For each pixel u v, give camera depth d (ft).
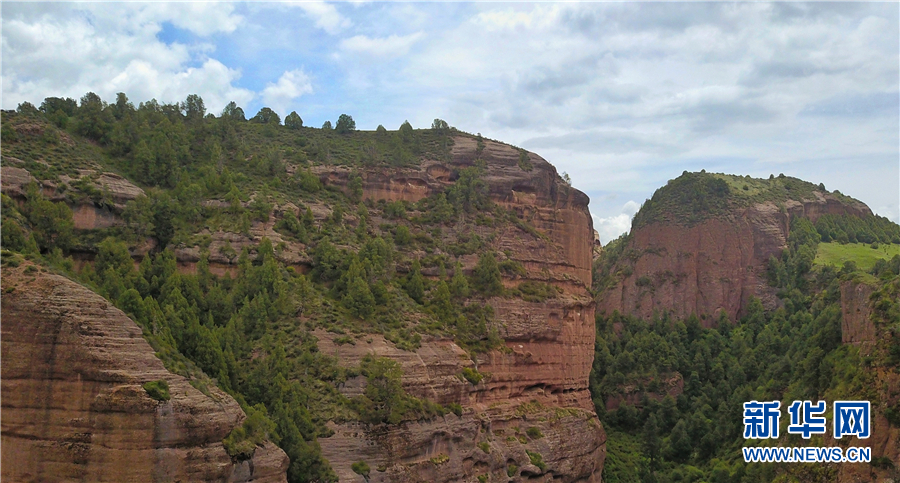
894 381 289.94
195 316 278.67
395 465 274.57
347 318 314.55
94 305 210.38
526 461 355.36
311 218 370.12
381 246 372.79
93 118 380.78
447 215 429.79
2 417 201.26
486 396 365.61
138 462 196.75
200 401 210.38
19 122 344.28
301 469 247.70
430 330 340.18
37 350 203.10
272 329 297.94
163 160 370.12
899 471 273.33
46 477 197.67
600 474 428.15
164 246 330.95
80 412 199.82
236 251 332.39
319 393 277.23
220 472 207.10
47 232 298.15
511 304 403.34
